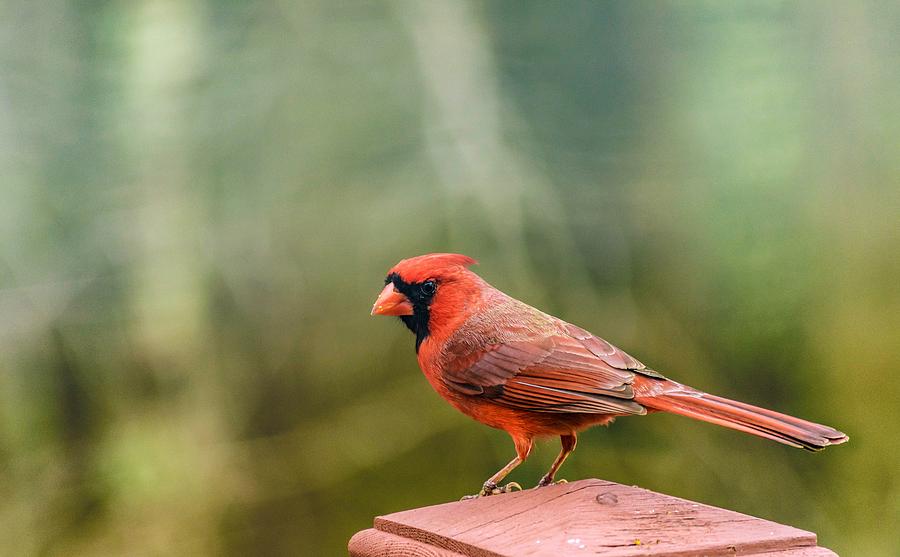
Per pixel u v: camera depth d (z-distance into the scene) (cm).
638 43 1116
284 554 1098
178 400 1126
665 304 1092
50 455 1120
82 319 1130
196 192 1129
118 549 1095
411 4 1138
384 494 1108
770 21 1092
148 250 1129
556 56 1125
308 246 1112
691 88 1101
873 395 1068
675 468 1084
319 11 1144
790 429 587
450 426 1116
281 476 1113
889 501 1060
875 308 1070
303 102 1129
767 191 1081
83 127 1146
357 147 1118
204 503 1109
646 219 1099
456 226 1088
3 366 1116
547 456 1094
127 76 1147
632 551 467
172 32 1147
